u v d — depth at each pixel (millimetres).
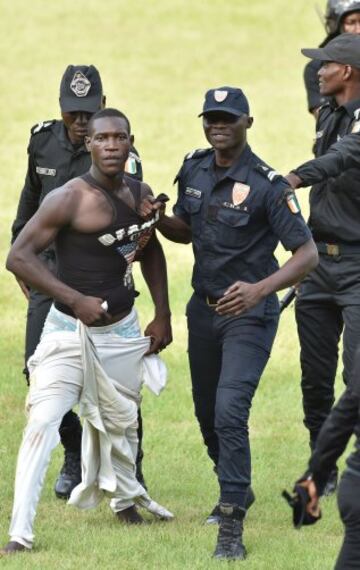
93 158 16938
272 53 61750
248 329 17406
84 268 17125
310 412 20406
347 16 22281
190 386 25859
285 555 16844
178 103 54031
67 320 17219
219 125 17188
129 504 18203
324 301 19781
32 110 52625
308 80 21438
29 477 16734
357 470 13156
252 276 17609
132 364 17688
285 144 48500
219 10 68312
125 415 17438
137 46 62531
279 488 20188
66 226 16984
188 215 18203
